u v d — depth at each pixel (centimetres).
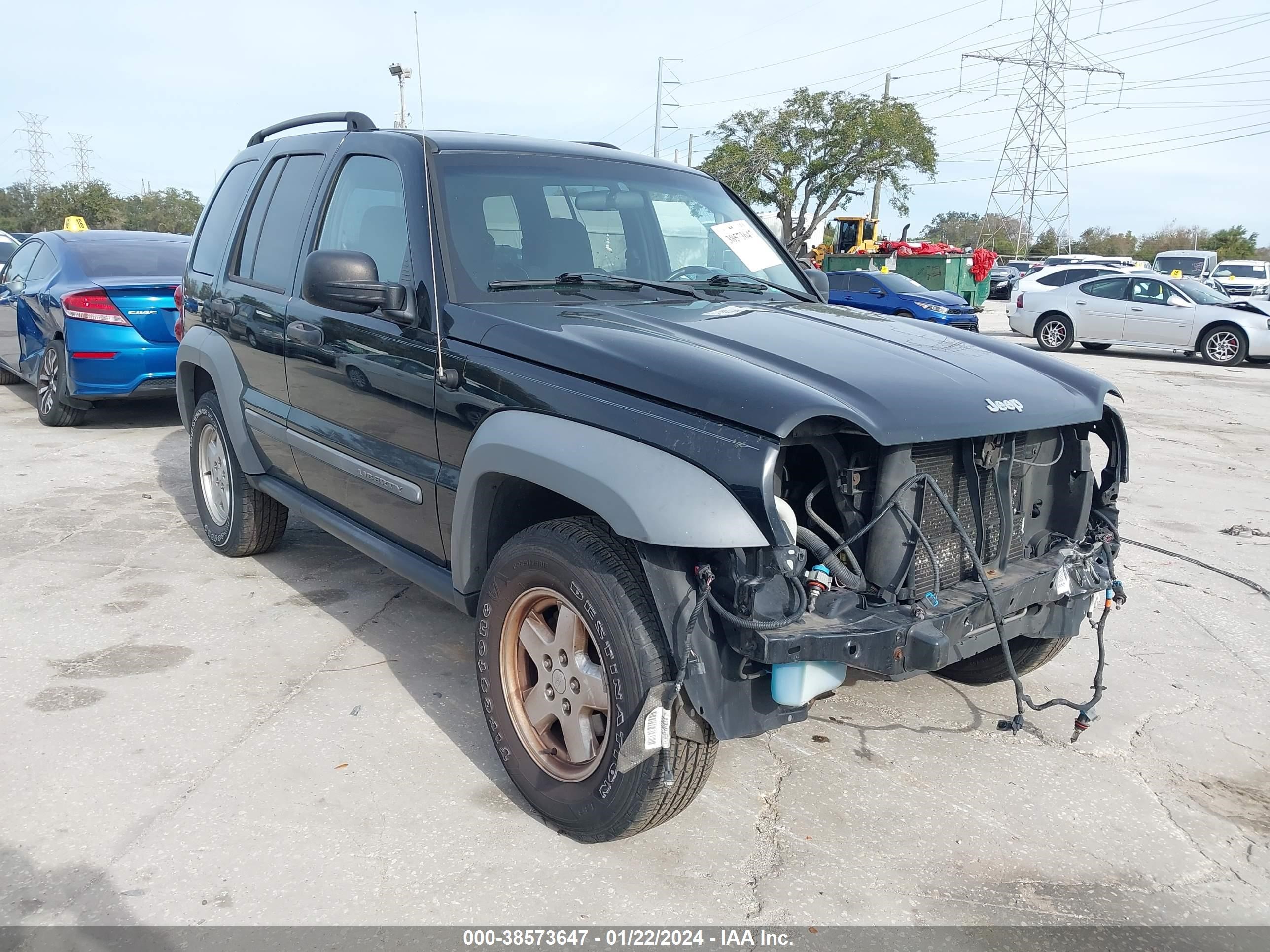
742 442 234
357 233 371
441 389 308
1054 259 4159
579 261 349
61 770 309
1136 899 267
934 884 269
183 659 393
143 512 598
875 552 256
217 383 465
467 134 377
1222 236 6981
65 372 795
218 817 286
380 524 365
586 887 261
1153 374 1548
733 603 236
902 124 3991
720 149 4206
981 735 356
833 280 2033
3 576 480
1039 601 288
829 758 337
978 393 274
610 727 256
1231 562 567
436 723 347
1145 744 355
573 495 252
